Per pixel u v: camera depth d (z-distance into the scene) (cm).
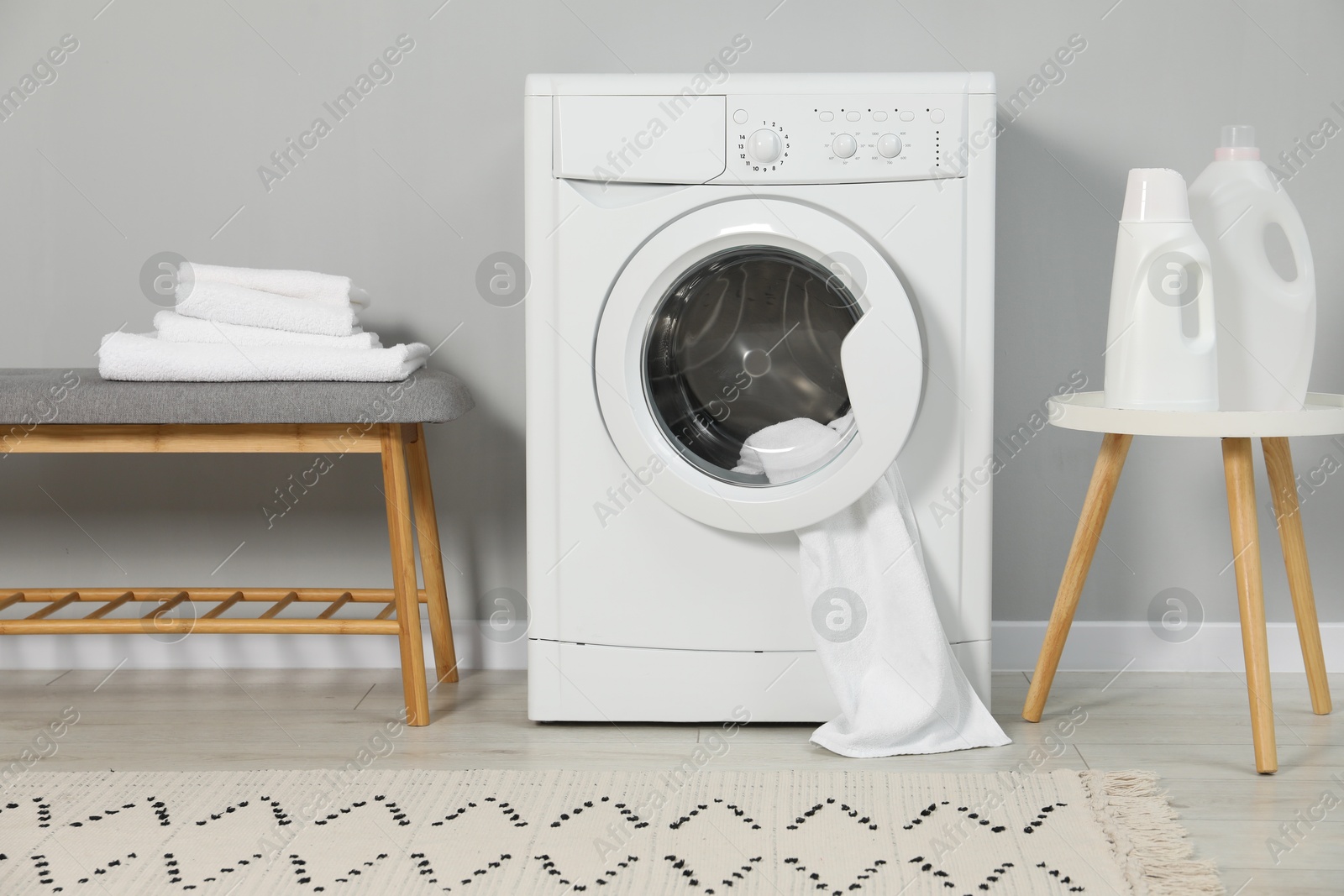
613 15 192
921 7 190
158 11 193
